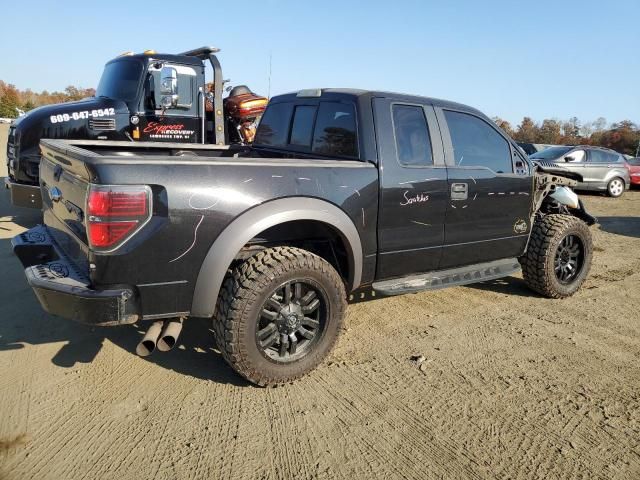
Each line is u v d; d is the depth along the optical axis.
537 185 4.71
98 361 3.41
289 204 3.04
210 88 8.16
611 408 3.04
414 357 3.60
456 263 4.23
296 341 3.21
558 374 3.44
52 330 3.85
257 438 2.65
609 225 9.86
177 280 2.78
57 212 3.39
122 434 2.65
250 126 8.49
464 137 4.17
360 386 3.20
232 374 3.30
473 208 4.14
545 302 4.89
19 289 4.66
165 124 7.51
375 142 3.56
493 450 2.61
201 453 2.52
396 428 2.77
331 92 3.93
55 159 3.37
